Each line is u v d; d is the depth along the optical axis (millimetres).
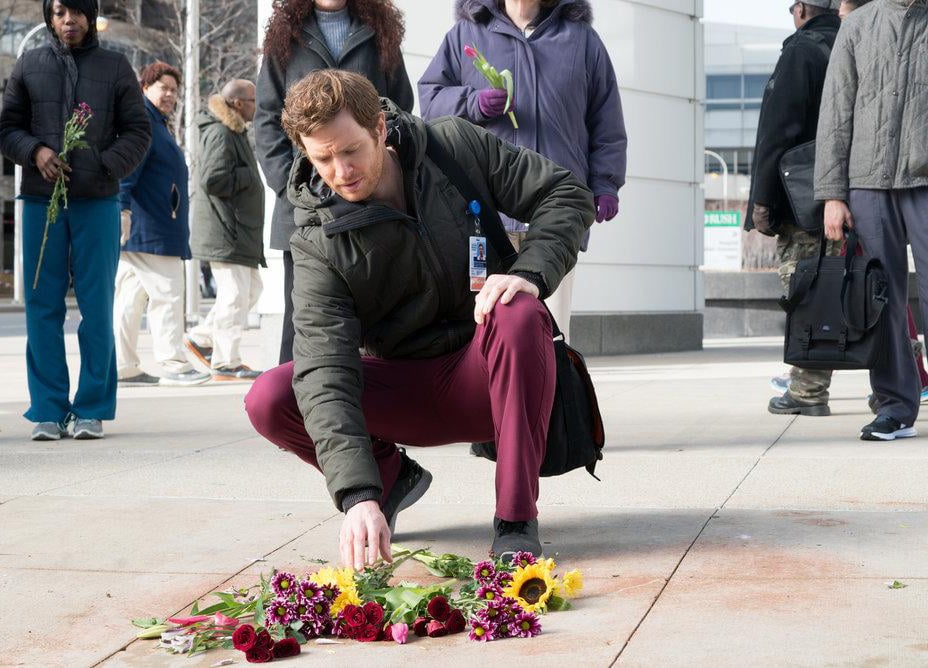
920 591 2896
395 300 3307
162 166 9242
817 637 2555
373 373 3414
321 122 2918
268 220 10367
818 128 5773
